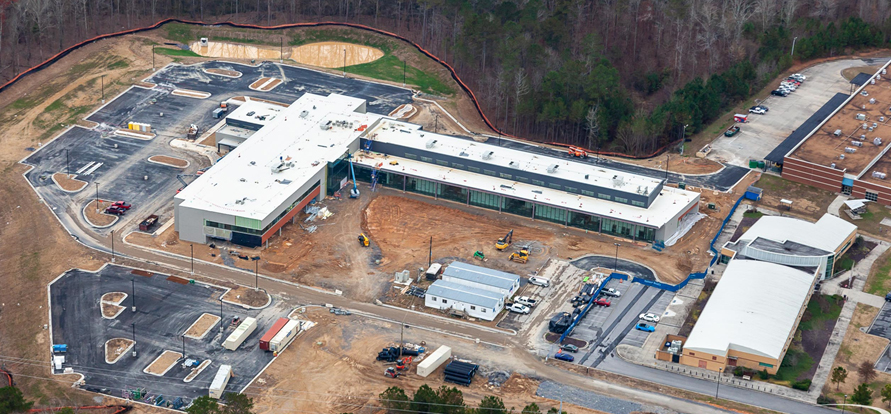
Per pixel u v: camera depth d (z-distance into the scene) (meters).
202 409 193.38
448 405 194.50
